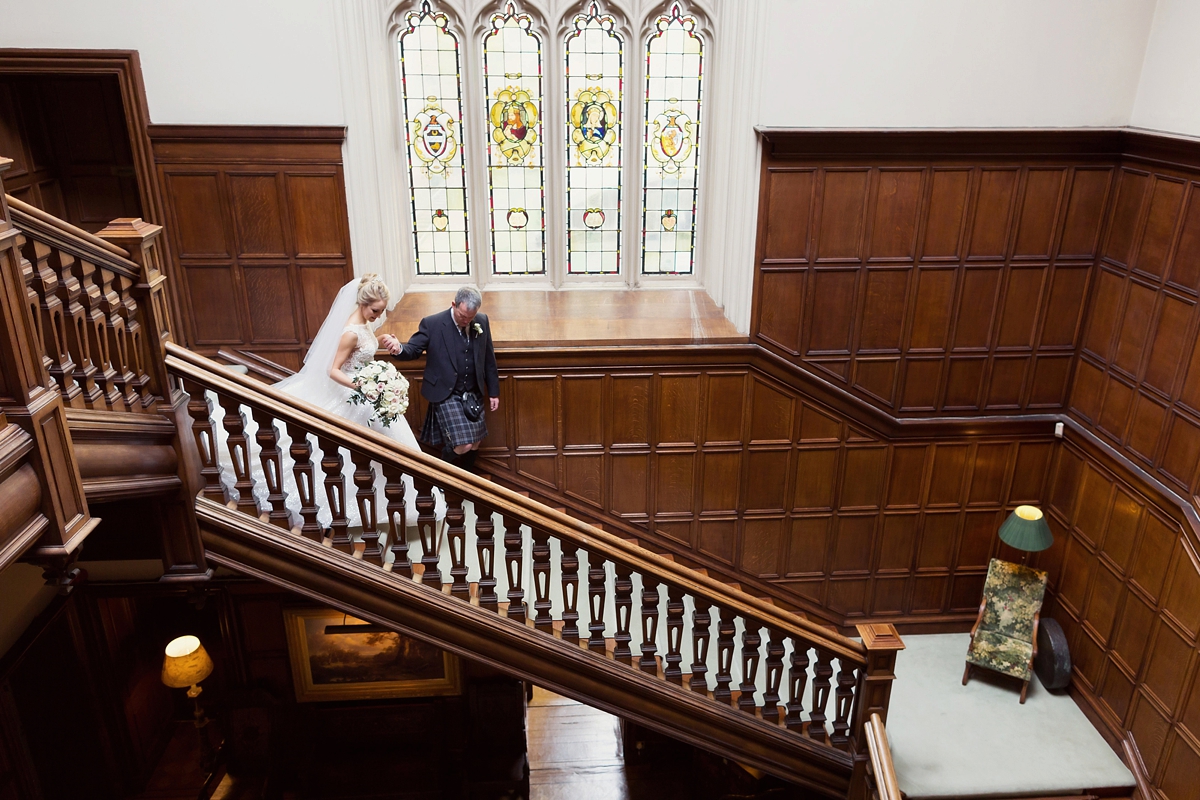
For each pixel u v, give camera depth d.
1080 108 5.53
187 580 3.81
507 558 4.19
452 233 6.39
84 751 5.74
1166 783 5.17
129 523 3.74
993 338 6.11
